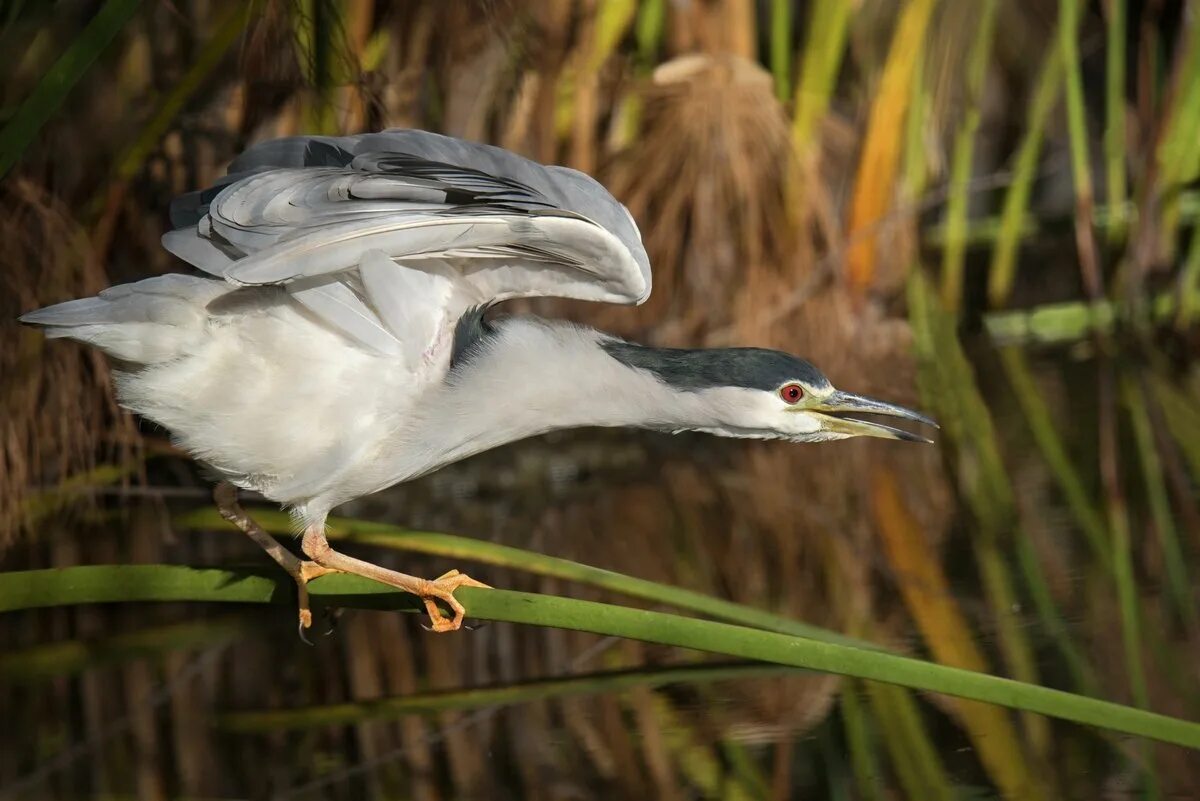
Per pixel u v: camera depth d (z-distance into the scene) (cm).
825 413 900
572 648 965
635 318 1388
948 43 1474
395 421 823
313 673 919
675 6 1366
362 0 1134
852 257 1462
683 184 1364
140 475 1163
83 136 1133
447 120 1258
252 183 754
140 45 1137
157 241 1188
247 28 1077
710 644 737
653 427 885
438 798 773
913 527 1174
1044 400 1439
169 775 792
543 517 1205
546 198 767
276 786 783
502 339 837
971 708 863
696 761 807
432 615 824
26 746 822
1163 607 995
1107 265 1608
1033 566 1082
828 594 1041
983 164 1742
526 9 1222
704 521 1195
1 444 1072
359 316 803
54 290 1082
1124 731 698
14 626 968
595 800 768
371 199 737
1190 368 1509
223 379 801
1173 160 1525
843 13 1366
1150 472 1267
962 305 1645
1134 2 1652
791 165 1390
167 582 816
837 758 805
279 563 855
